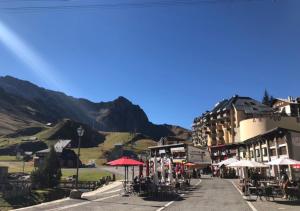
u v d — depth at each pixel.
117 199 25.33
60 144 146.75
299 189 25.41
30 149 183.00
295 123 81.12
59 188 67.25
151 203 22.98
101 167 130.12
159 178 35.47
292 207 20.89
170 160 33.78
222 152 96.50
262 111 119.19
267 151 43.06
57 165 69.38
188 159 93.69
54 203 22.11
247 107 121.88
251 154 54.59
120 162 29.05
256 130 80.50
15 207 52.41
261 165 28.45
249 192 26.84
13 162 133.12
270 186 25.92
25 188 59.53
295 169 34.81
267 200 24.83
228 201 24.45
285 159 26.66
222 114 128.25
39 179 67.12
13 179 80.62
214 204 22.59
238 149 64.31
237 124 119.00
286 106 107.31
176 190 32.75
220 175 66.75
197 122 170.75
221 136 128.38
